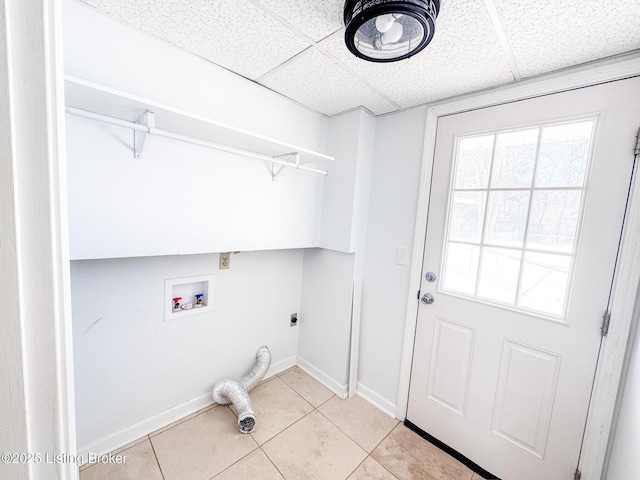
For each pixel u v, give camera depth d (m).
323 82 1.43
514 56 1.10
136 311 1.45
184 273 1.61
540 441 1.26
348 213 1.82
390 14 0.78
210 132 1.14
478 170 1.43
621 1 0.78
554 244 1.22
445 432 1.56
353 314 1.93
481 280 1.43
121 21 1.05
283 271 2.16
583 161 1.14
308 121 1.81
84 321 1.29
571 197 1.17
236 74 1.42
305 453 1.47
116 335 1.39
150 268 1.47
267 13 0.96
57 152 0.30
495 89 1.37
